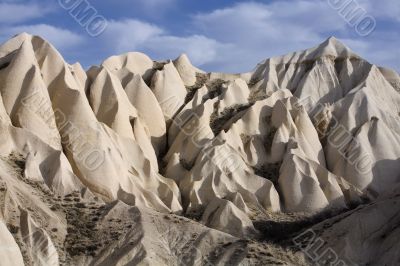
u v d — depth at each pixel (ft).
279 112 256.73
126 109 248.52
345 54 296.30
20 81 221.25
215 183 227.20
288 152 239.09
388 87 290.35
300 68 296.51
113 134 232.12
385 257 193.47
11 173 198.80
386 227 201.87
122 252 184.44
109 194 212.43
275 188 232.94
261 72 294.66
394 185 236.22
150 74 283.18
